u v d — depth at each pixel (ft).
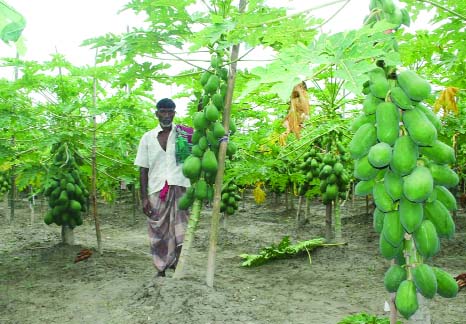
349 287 19.98
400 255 7.34
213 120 16.55
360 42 6.66
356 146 7.11
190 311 15.34
